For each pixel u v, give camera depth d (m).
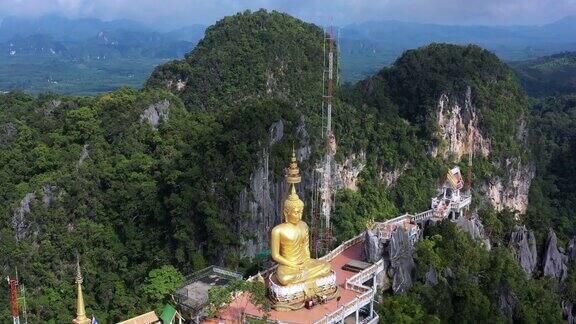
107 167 99.81
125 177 97.69
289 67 148.38
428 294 61.41
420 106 152.25
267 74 144.00
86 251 90.31
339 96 150.12
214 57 145.25
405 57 164.50
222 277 63.03
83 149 104.50
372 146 140.62
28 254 88.81
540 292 70.75
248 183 89.75
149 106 111.81
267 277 58.91
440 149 148.75
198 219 85.50
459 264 67.44
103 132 106.81
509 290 67.69
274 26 158.00
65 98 117.00
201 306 53.56
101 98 113.88
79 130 106.25
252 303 52.22
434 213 78.88
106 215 94.38
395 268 63.03
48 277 87.06
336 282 58.88
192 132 105.19
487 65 162.38
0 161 100.00
